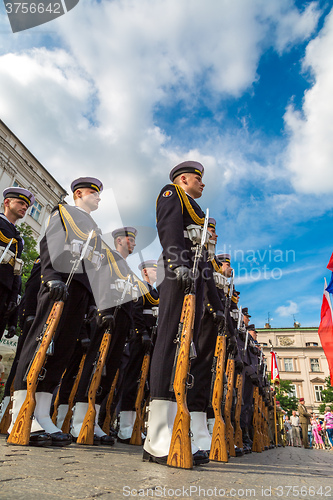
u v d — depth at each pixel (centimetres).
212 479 152
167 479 140
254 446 585
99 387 331
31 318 371
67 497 96
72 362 379
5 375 915
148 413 211
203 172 299
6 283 383
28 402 226
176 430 183
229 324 363
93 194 312
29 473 126
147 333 456
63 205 295
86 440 290
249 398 614
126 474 144
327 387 3997
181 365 192
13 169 1769
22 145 1834
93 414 300
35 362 236
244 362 577
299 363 4219
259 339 4459
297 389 4125
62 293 256
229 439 340
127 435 415
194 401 282
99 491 107
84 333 378
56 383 271
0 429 347
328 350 632
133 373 447
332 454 923
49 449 218
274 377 1273
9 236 390
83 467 154
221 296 386
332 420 1455
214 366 282
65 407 369
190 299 210
